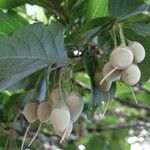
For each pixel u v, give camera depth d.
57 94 0.24
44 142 0.49
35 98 0.26
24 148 0.42
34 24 0.23
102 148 0.58
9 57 0.23
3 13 0.29
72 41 0.26
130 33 0.28
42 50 0.24
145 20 0.32
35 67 0.25
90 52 0.27
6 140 0.38
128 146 0.60
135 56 0.24
